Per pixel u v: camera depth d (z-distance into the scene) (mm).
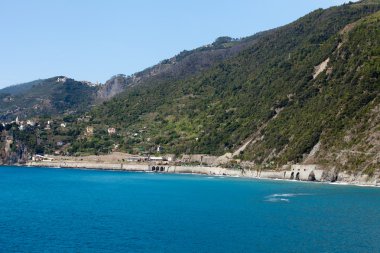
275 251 93500
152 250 94125
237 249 94938
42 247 96312
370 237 104062
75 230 112062
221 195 182625
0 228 114688
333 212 135500
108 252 92688
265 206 149000
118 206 154000
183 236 105500
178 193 194750
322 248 95375
